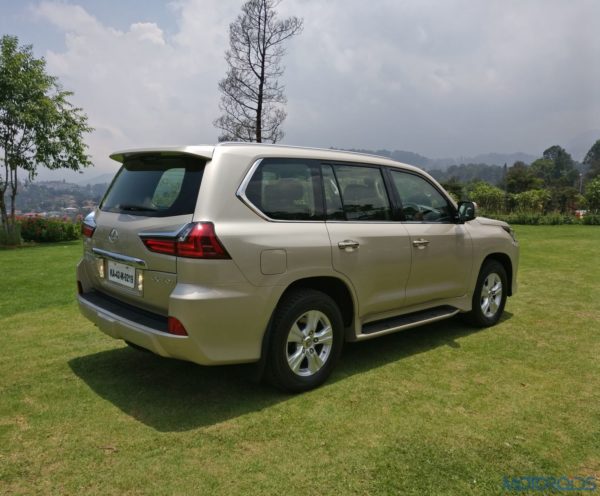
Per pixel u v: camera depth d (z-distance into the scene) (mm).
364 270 3926
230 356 3193
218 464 2715
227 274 3096
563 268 9047
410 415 3287
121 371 4047
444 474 2633
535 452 2848
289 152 3664
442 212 4863
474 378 3926
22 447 2875
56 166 15820
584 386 3770
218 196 3164
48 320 5566
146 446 2891
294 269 3422
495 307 5430
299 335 3549
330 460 2760
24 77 14734
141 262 3277
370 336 4062
